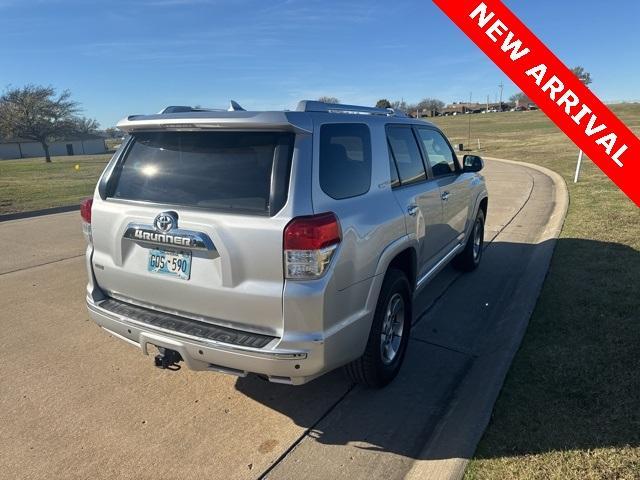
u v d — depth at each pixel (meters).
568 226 7.69
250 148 2.78
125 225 3.08
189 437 3.00
